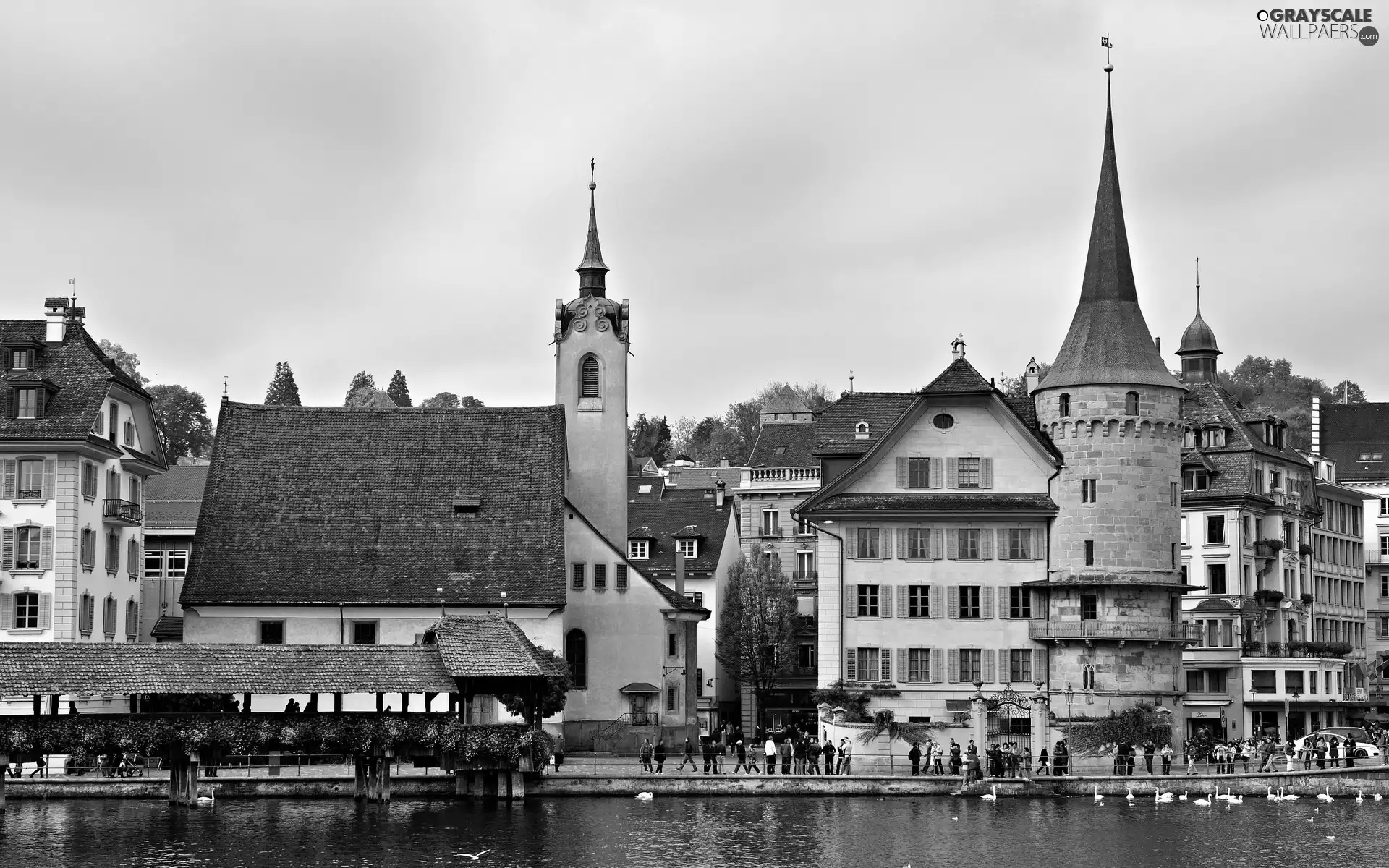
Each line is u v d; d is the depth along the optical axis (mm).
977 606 109062
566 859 75750
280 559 110875
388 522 113125
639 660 112562
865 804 92500
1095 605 107500
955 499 109688
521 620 109375
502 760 90812
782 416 167875
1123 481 108062
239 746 86438
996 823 86375
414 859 75312
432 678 88438
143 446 115000
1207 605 129250
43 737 84125
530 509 113375
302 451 116125
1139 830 84812
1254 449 134875
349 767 98562
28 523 100688
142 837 79562
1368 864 76812
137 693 84438
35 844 77688
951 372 111375
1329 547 151250
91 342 109375
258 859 74938
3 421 101438
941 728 102438
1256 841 82250
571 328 123188
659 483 170500
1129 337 110000
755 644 132000
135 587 112625
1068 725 104688
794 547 145625
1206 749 108938
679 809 90188
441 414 118375
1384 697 154250
